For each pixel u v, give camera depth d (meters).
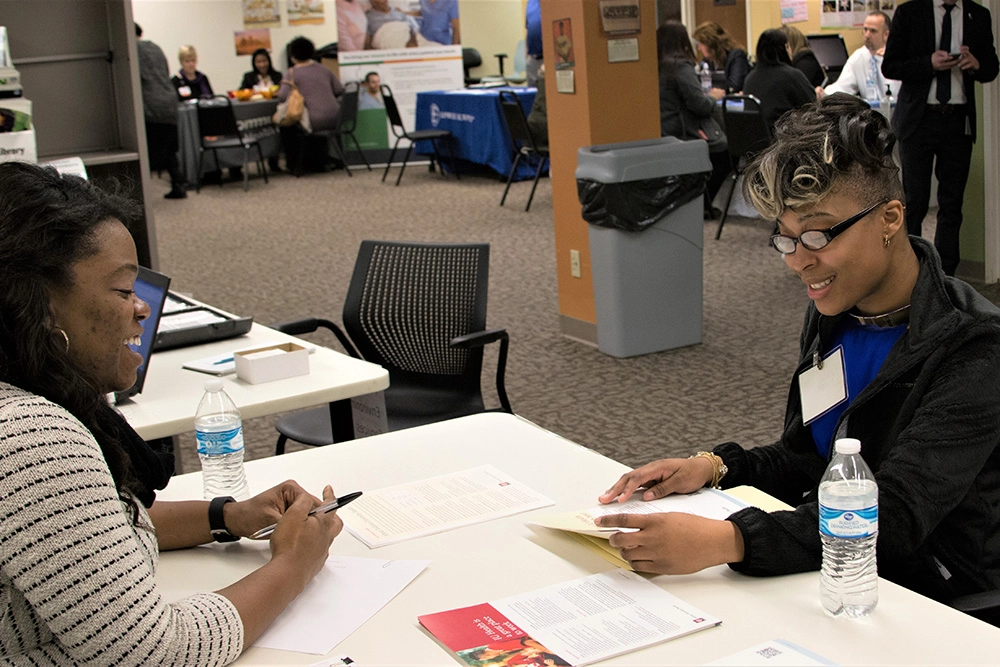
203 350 2.63
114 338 1.18
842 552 1.21
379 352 3.14
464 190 9.56
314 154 11.36
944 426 1.31
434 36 11.52
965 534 1.39
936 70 4.86
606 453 3.51
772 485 1.68
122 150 3.57
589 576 1.33
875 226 1.34
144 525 1.30
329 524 1.39
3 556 1.02
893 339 1.47
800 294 5.39
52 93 3.49
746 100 6.28
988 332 1.34
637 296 4.49
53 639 1.09
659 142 4.48
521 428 1.97
